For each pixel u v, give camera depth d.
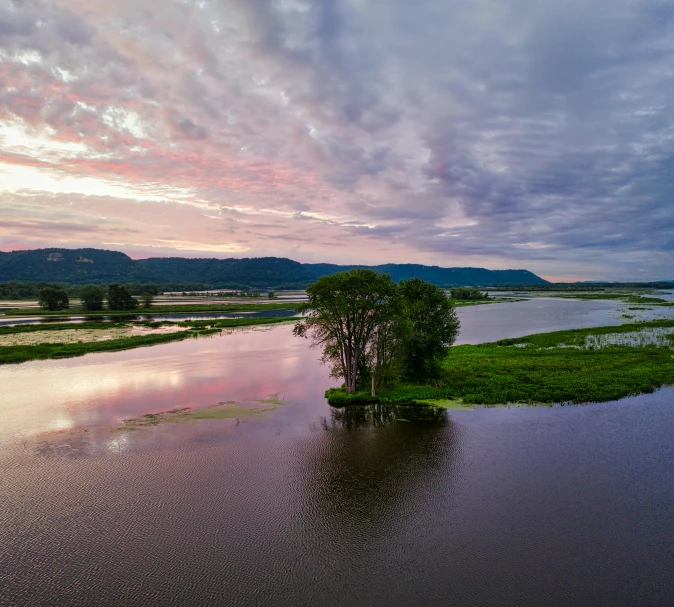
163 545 19.23
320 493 23.75
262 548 19.08
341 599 16.19
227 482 24.95
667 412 37.62
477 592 16.52
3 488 24.17
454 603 15.98
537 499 23.19
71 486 24.42
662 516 21.62
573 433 32.69
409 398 41.47
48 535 19.94
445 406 39.50
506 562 18.17
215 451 29.23
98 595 16.31
